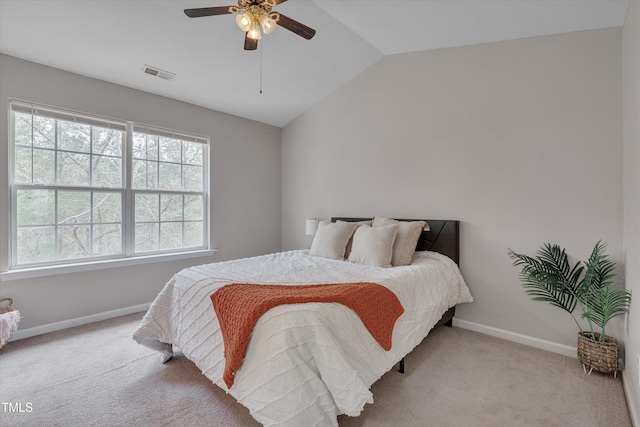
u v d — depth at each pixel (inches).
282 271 95.7
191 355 78.3
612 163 90.7
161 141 141.1
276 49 123.3
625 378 79.3
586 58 94.9
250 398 56.7
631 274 75.6
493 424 66.1
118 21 96.5
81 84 117.3
